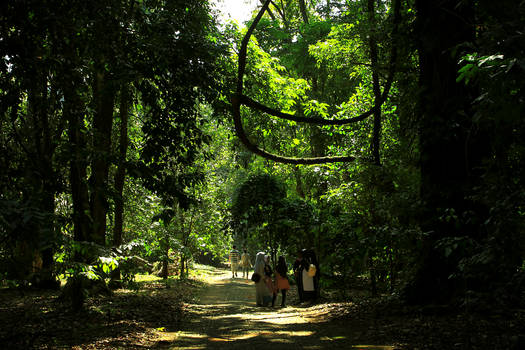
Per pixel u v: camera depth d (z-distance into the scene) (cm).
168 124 980
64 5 772
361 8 1409
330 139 1652
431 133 802
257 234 1443
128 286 1251
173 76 921
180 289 1734
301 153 2075
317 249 1303
